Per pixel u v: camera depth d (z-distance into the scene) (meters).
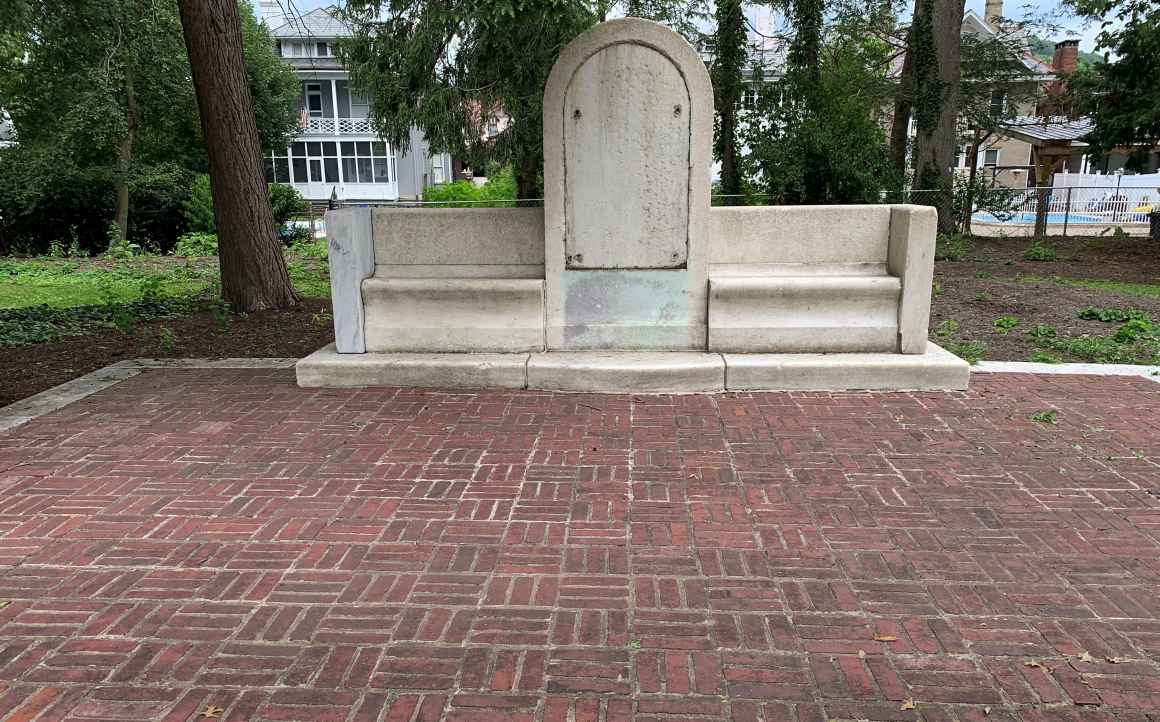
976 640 2.78
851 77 18.73
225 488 4.16
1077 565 3.29
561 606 3.02
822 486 4.12
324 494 4.08
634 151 5.84
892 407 5.40
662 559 3.37
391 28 10.11
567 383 5.83
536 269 6.25
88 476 4.33
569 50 5.66
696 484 4.16
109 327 8.65
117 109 19.70
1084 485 4.09
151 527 3.71
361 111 38.62
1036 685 2.54
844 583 3.16
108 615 2.97
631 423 5.13
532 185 14.57
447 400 5.66
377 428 5.09
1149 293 10.88
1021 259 15.75
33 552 3.48
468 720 2.39
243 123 9.09
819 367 5.75
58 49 15.63
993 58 22.47
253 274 9.38
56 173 21.08
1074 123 31.39
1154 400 5.50
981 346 7.35
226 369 6.64
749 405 5.47
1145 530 3.59
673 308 6.09
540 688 2.53
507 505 3.93
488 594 3.10
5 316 9.08
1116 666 2.63
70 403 5.68
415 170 41.41
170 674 2.63
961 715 2.40
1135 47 16.84
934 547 3.46
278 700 2.49
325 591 3.13
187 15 8.70
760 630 2.85
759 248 6.14
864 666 2.64
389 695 2.51
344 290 6.11
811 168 14.46
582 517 3.79
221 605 3.04
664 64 5.67
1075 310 9.38
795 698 2.48
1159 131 17.69
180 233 23.67
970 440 4.75
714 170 21.64
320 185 39.53
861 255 6.12
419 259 6.32
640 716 2.40
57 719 2.41
